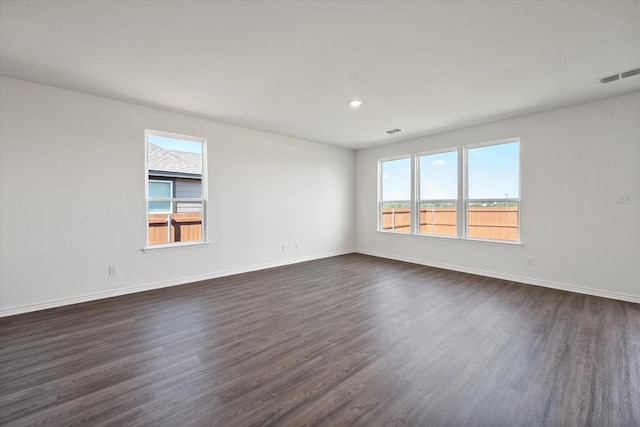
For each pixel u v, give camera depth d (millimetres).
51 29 2168
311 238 5961
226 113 4156
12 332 2625
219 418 1573
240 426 1514
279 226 5406
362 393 1785
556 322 2834
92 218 3504
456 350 2307
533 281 4160
